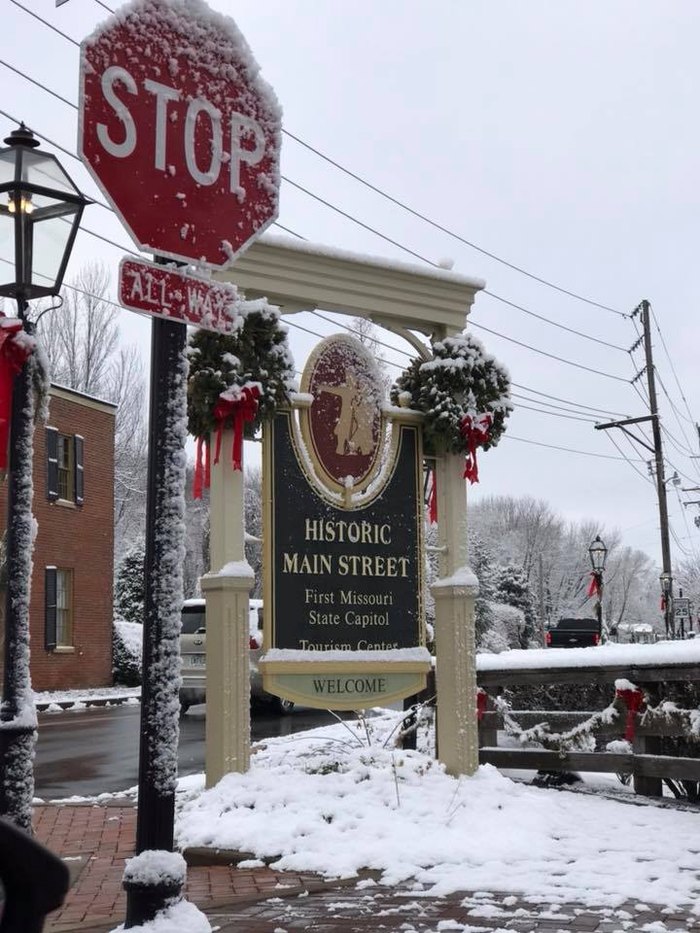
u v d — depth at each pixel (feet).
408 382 30.91
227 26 16.78
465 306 31.35
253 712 61.16
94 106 15.24
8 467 20.88
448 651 29.32
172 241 15.81
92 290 138.92
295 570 28.22
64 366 136.67
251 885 20.84
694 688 28.07
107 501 90.74
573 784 30.83
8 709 19.90
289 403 27.91
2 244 21.54
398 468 30.01
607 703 30.35
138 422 159.74
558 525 269.44
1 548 21.09
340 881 20.95
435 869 21.48
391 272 29.91
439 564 30.32
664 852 22.35
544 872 20.98
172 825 15.03
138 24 15.80
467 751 28.66
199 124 16.29
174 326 15.88
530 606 189.06
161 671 15.08
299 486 28.50
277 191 17.25
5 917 7.19
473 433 30.12
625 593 261.65
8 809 19.66
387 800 25.50
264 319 27.25
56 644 82.79
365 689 28.63
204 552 158.71
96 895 20.48
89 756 42.32
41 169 21.81
